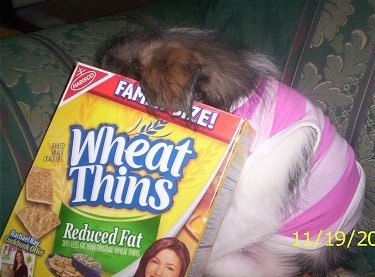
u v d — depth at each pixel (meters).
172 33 0.51
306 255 0.51
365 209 0.62
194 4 0.73
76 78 0.43
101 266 0.40
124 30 0.59
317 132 0.49
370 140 0.63
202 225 0.39
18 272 0.41
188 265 0.39
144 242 0.39
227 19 0.71
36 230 0.41
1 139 0.50
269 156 0.46
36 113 0.52
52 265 0.40
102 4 1.36
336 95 0.64
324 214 0.50
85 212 0.40
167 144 0.40
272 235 0.48
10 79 0.53
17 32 1.33
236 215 0.46
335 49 0.65
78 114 0.42
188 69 0.46
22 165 0.50
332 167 0.50
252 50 0.54
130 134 0.41
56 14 1.37
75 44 0.58
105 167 0.40
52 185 0.41
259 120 0.46
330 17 0.66
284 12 0.68
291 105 0.49
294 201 0.48
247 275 0.49
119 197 0.40
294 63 0.66
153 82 0.43
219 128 0.40
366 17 0.64
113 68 0.48
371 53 0.63
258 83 0.49
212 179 0.39
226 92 0.47
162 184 0.40
